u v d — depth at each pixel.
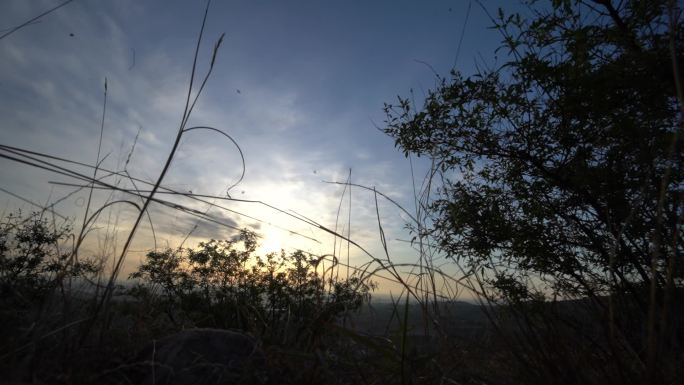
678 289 2.28
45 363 1.70
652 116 2.62
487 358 2.08
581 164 3.15
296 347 2.39
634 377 1.66
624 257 3.04
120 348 1.99
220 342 1.94
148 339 2.27
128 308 2.62
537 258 3.46
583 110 2.98
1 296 2.06
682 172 2.49
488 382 1.90
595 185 2.97
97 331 2.09
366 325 2.46
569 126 3.23
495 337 2.07
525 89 3.33
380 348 1.93
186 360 1.80
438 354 2.10
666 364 1.59
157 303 3.23
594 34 2.88
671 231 2.29
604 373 1.71
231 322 3.61
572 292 2.93
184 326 2.95
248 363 1.81
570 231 3.46
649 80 2.60
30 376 1.60
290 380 1.91
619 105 2.89
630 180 2.76
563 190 3.52
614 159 2.96
